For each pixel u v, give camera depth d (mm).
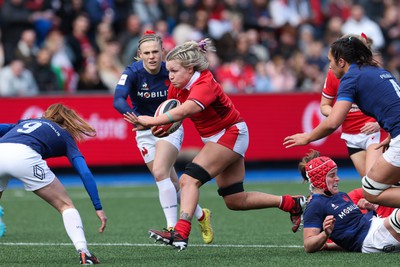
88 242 28047
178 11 64500
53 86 56438
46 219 35812
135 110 29078
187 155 53125
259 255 24047
